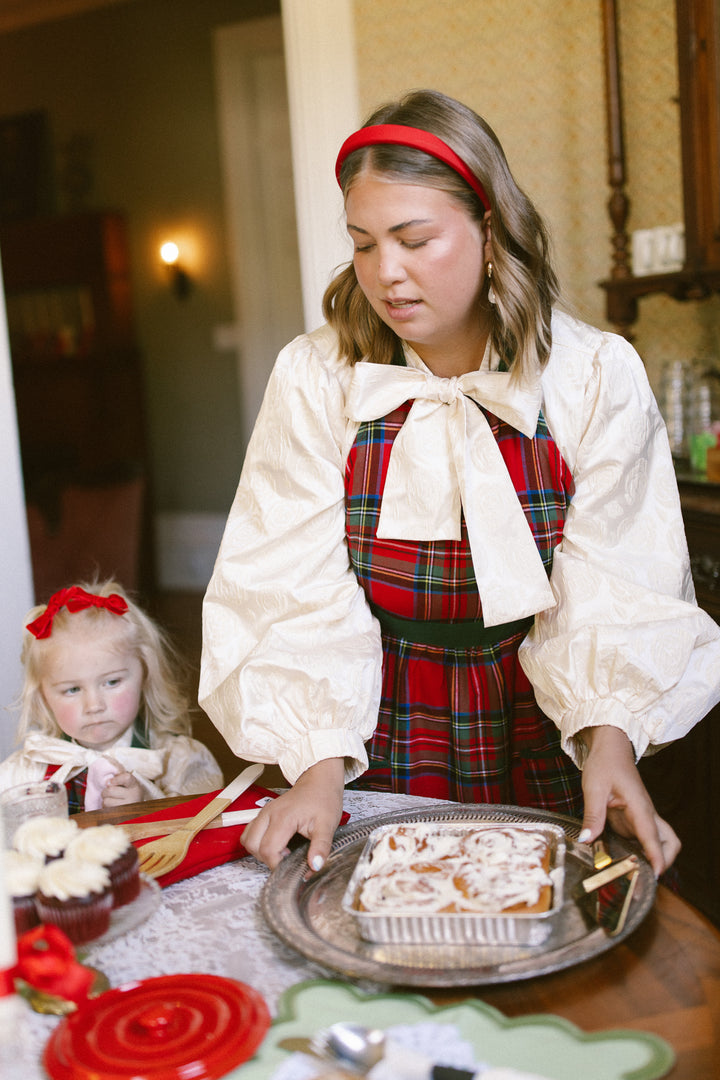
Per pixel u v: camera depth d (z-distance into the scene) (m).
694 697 1.16
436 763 1.33
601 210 3.37
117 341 6.76
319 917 0.94
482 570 1.21
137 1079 0.72
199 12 6.32
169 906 1.00
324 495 1.28
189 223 6.59
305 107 3.54
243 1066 0.74
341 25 3.49
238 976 0.87
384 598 1.29
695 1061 0.73
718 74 2.61
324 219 3.59
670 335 3.26
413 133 1.07
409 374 1.24
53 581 4.70
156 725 1.80
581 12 3.29
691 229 2.77
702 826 2.13
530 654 1.21
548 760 1.33
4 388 3.05
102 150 6.70
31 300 6.88
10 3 6.65
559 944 0.86
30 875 0.91
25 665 1.75
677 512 1.29
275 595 1.27
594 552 1.22
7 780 1.67
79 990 0.77
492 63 3.40
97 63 6.60
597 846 1.01
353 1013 0.80
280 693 1.21
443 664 1.32
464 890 0.89
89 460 6.91
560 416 1.24
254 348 6.58
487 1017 0.78
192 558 6.84
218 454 6.79
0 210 6.90
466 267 1.12
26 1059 0.75
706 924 0.90
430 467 1.24
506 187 1.13
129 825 1.15
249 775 1.25
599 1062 0.73
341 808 1.12
